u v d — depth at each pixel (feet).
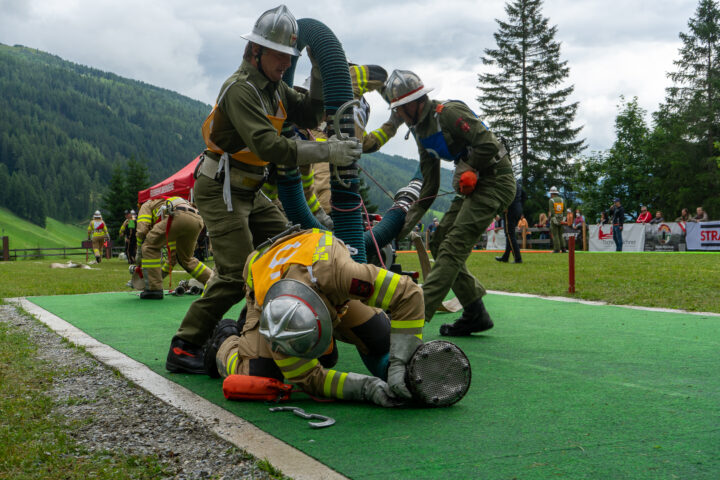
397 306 10.15
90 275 52.60
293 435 9.05
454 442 8.57
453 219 17.71
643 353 14.61
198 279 30.09
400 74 16.42
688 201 150.71
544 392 11.23
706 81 163.94
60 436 9.32
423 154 18.44
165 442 9.12
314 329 9.52
